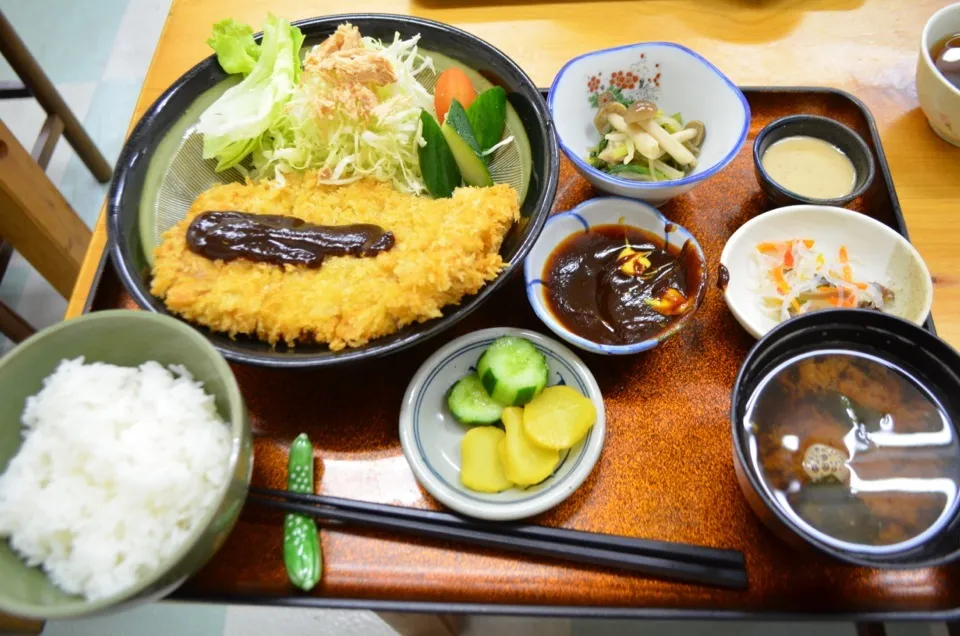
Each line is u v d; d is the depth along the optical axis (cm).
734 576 32
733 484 35
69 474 31
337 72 42
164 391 33
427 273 36
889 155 46
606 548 33
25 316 71
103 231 46
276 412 38
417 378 36
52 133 69
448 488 34
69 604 27
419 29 45
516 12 54
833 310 33
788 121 44
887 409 33
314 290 37
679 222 44
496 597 32
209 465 31
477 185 42
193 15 55
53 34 91
